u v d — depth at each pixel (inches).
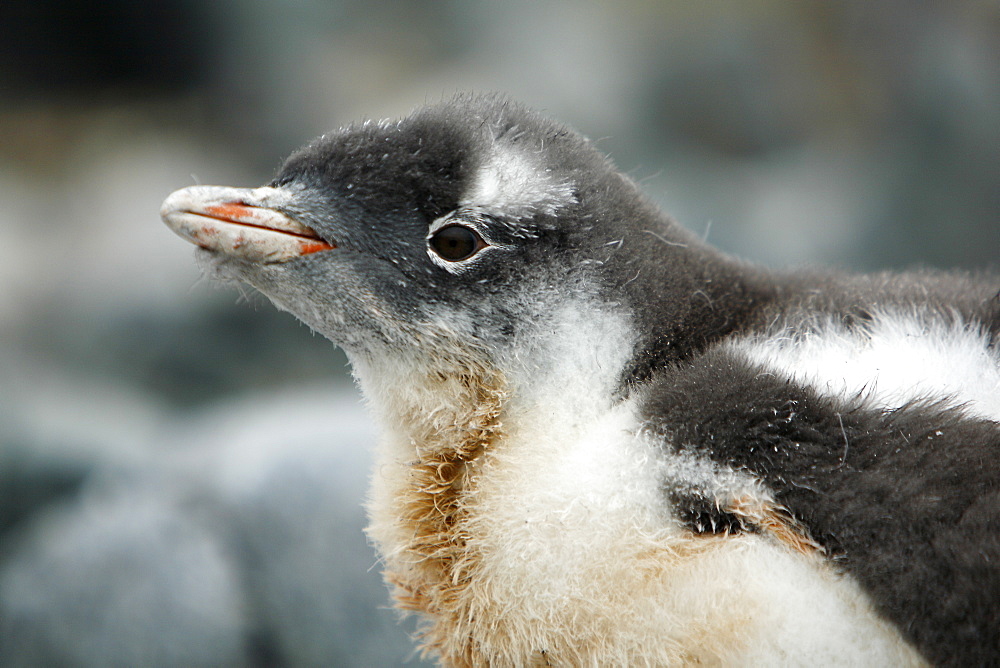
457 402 243.9
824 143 895.7
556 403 233.1
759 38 910.4
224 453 462.0
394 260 241.1
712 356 219.8
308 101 1000.9
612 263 237.9
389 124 252.7
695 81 894.4
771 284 261.1
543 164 243.1
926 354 217.0
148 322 759.1
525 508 219.0
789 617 186.7
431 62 992.9
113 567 424.8
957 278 273.0
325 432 456.4
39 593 426.0
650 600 200.8
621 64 900.6
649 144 866.8
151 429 682.2
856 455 188.4
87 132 1040.2
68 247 831.7
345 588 408.5
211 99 1055.0
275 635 409.7
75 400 682.8
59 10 1120.2
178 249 806.5
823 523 184.4
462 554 235.3
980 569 169.0
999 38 903.1
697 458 200.7
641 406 216.5
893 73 908.6
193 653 406.9
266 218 247.1
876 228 840.9
